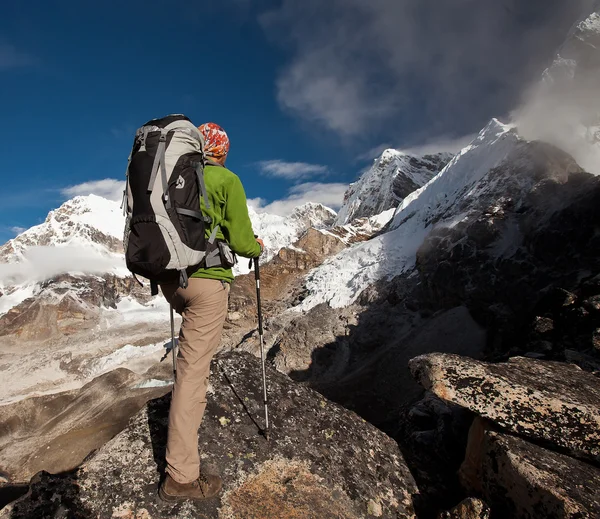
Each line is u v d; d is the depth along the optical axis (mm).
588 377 4781
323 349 37750
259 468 3801
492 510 3836
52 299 91438
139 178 2859
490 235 37406
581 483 3457
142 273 2869
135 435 3824
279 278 62781
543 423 3967
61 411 37562
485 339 30688
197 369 3240
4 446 32500
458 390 4203
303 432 4410
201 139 3145
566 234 31031
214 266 3146
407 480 4520
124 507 3166
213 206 3154
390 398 28922
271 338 43000
